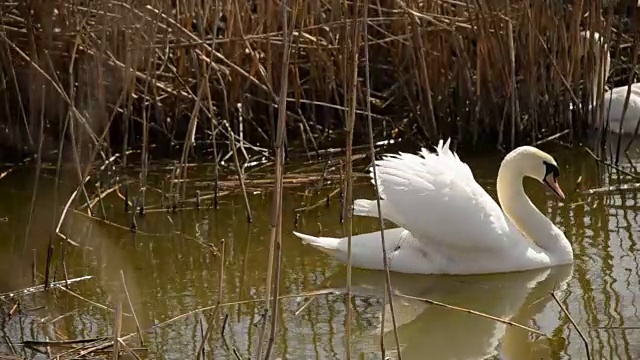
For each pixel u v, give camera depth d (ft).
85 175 38.40
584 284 33.32
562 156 47.88
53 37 44.60
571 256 35.42
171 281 34.71
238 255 36.99
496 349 29.01
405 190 34.30
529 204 36.11
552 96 49.70
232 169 46.47
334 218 40.40
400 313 31.71
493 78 48.98
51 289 34.14
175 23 42.70
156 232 39.45
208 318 31.27
